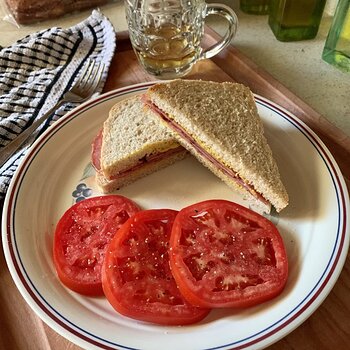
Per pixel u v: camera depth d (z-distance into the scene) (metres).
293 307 0.25
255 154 0.31
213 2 0.53
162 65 0.41
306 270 0.27
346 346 0.25
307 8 0.45
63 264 0.27
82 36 0.46
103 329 0.25
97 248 0.28
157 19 0.41
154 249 0.27
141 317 0.25
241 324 0.25
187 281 0.25
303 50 0.46
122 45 0.46
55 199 0.33
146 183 0.34
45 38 0.44
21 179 0.32
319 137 0.36
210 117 0.33
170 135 0.34
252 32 0.49
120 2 0.53
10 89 0.41
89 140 0.36
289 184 0.32
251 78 0.41
